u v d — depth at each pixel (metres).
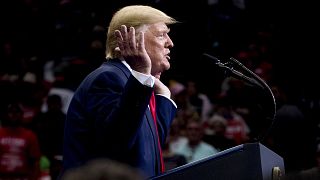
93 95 3.97
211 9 15.41
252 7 15.88
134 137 3.79
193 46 14.43
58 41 15.57
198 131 9.97
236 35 15.33
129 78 3.75
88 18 15.78
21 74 13.77
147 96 3.75
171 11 14.94
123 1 15.54
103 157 3.84
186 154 9.95
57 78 13.31
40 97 12.63
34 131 10.79
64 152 4.06
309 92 12.82
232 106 12.16
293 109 7.20
